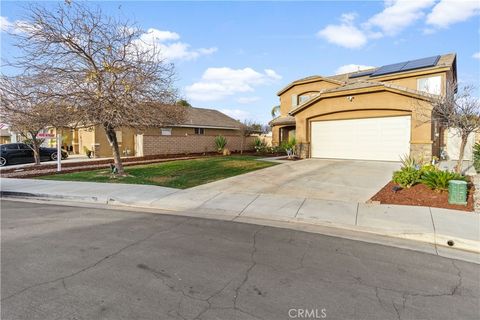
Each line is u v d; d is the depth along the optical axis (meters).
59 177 13.97
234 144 28.27
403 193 9.39
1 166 19.70
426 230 6.29
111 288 3.99
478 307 3.67
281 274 4.47
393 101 15.97
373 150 16.94
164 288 4.00
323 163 16.55
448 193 8.84
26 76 12.09
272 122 28.69
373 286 4.15
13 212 8.24
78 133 28.67
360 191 9.99
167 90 13.26
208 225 7.03
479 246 5.59
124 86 11.80
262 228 6.80
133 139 25.61
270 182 11.87
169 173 14.32
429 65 20.47
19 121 12.63
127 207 8.99
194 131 29.83
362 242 5.92
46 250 5.34
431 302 3.77
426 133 14.80
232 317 3.37
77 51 11.93
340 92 17.70
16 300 3.67
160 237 6.10
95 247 5.50
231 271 4.55
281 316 3.40
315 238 6.13
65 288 3.97
